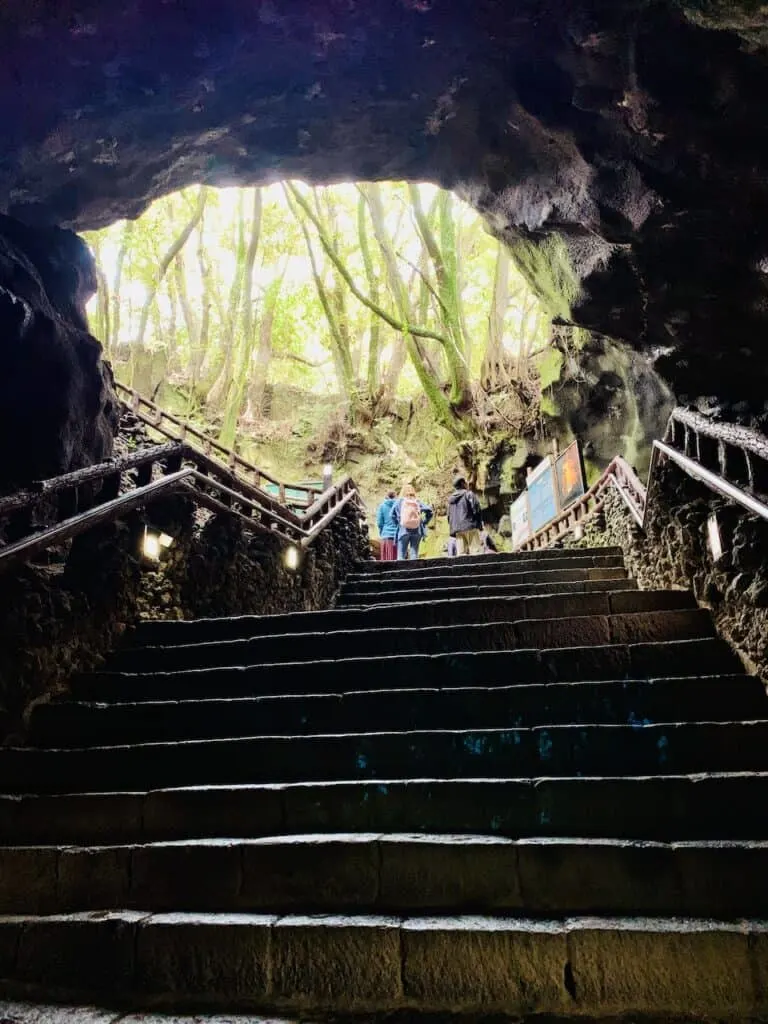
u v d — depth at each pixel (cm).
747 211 402
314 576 820
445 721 374
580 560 792
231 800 313
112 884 287
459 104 472
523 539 1312
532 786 296
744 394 518
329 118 481
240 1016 233
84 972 252
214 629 545
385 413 1984
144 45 379
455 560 927
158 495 551
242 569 674
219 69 409
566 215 497
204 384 1953
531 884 261
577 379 1093
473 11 391
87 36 365
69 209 490
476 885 264
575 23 368
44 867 294
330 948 242
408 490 1179
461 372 1570
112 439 589
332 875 273
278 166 526
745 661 395
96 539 501
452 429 1617
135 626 532
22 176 442
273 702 392
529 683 412
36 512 475
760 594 372
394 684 426
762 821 283
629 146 416
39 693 414
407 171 557
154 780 353
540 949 231
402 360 1981
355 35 407
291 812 308
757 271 420
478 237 1830
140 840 314
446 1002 230
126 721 400
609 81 391
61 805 325
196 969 246
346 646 484
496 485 1559
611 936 229
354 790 306
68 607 451
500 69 432
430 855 270
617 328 573
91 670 473
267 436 1959
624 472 799
